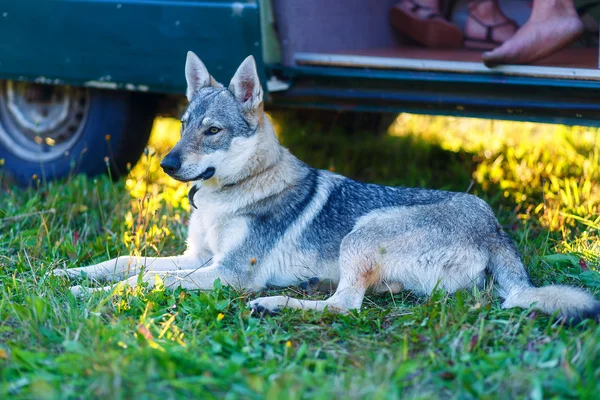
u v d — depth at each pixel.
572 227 5.29
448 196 4.52
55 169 6.62
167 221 5.41
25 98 6.84
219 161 4.42
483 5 6.66
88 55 5.97
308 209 4.54
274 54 5.56
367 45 6.93
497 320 3.73
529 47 4.92
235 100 4.49
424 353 3.41
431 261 4.27
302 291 4.47
